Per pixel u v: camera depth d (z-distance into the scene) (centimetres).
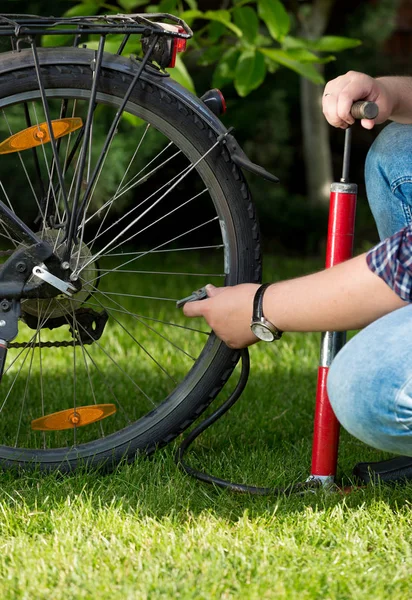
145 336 413
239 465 246
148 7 365
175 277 639
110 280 608
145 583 173
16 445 242
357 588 173
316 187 895
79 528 197
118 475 231
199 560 183
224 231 231
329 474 225
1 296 219
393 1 963
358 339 187
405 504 217
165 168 733
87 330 239
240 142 928
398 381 177
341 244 217
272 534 197
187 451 255
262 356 380
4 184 587
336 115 205
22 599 168
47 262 220
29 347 239
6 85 218
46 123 225
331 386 192
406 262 179
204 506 215
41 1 573
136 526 200
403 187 220
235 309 209
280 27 360
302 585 174
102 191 566
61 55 219
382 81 211
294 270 724
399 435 184
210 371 235
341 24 953
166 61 224
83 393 314
